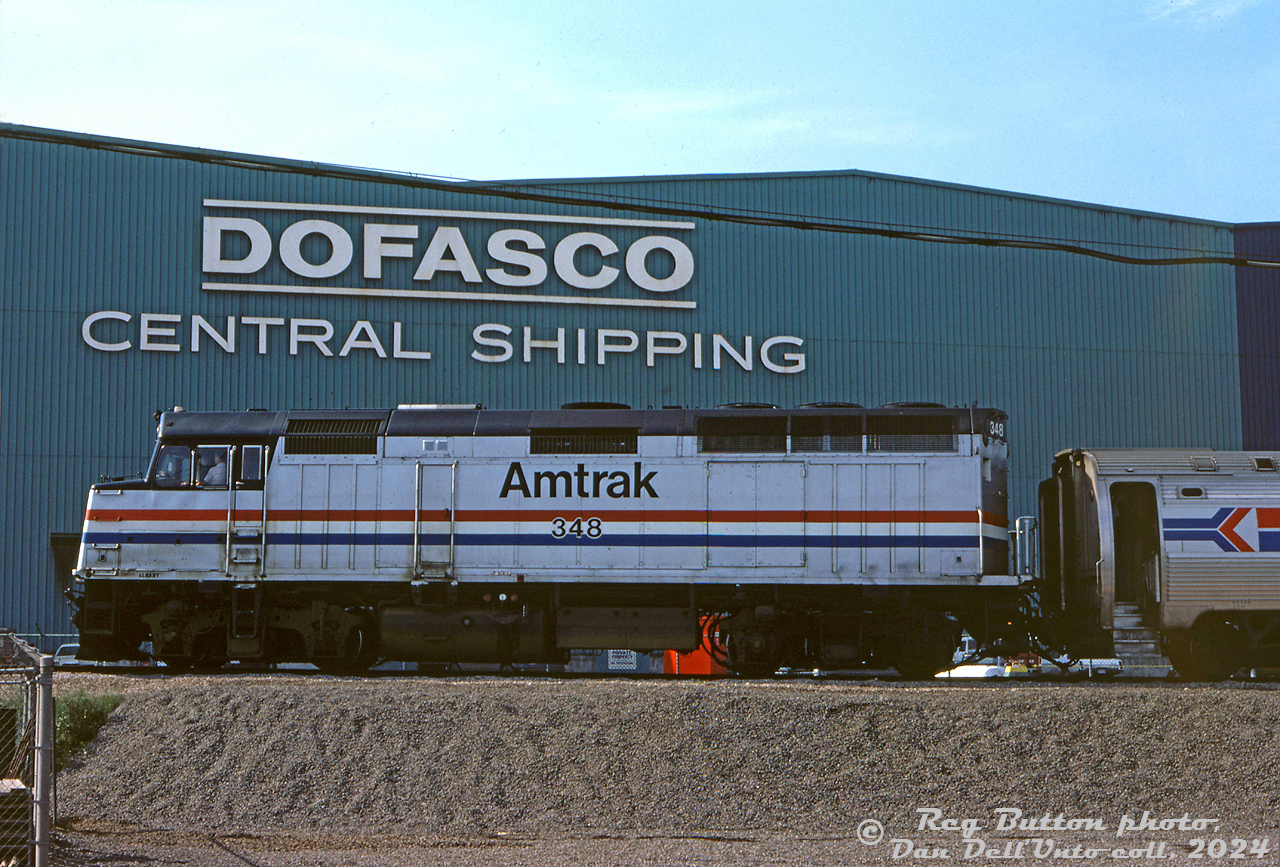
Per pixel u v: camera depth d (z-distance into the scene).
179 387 32.44
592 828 12.34
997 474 19.86
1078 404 35.41
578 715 14.47
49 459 31.70
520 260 33.84
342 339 33.09
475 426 20.19
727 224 34.62
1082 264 35.97
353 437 20.25
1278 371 36.41
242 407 32.53
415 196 33.72
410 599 20.05
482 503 19.89
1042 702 14.94
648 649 19.83
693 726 14.22
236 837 12.04
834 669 19.59
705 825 12.44
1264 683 17.58
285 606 20.27
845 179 35.09
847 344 34.69
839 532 19.44
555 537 19.75
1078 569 19.69
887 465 19.50
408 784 13.18
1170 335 36.16
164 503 20.22
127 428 32.12
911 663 19.42
